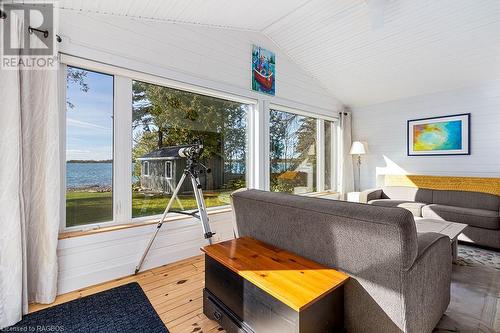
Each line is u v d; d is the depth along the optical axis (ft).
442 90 12.84
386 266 3.67
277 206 5.15
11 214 5.07
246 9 8.50
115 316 5.41
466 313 5.57
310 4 8.79
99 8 6.64
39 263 5.82
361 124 16.10
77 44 6.57
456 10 8.31
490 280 7.14
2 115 5.00
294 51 12.28
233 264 4.45
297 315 3.35
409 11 8.70
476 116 11.83
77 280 6.56
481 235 9.57
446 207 10.80
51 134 5.80
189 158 7.29
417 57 10.78
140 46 7.65
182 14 7.93
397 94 14.02
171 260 8.28
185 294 6.34
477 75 11.22
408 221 3.51
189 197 9.22
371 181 15.70
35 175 5.80
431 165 13.24
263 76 11.34
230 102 10.65
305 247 4.72
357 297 4.03
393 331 3.69
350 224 3.95
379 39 10.24
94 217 7.20
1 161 4.99
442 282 4.84
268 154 11.64
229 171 10.64
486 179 11.13
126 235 7.36
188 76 8.75
